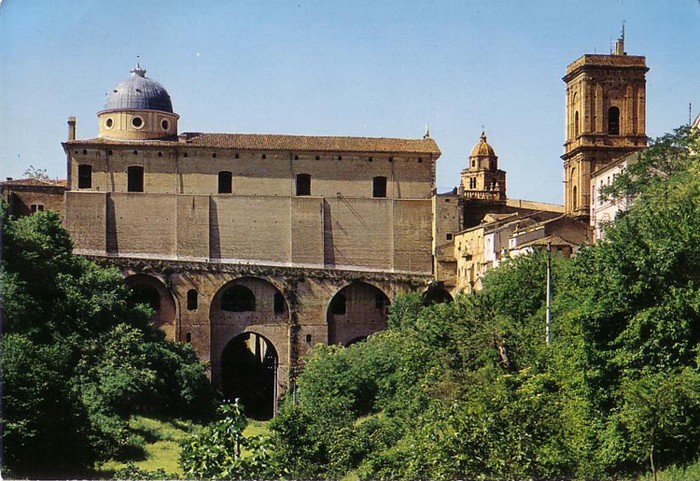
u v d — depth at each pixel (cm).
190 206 13812
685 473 5597
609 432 5972
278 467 5612
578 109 13488
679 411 5759
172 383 11112
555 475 5744
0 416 6875
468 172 17688
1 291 8488
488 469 5653
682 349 6106
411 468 5856
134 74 14375
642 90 13350
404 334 10656
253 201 13912
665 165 10625
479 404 6050
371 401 9844
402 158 14175
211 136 14088
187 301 13638
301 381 11094
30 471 6994
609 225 8131
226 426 5303
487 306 8375
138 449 8394
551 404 6103
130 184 13862
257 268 13775
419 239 14025
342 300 14038
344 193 14088
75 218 13625
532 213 13962
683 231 6419
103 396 9331
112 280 11531
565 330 7162
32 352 7469
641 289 6356
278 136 14200
